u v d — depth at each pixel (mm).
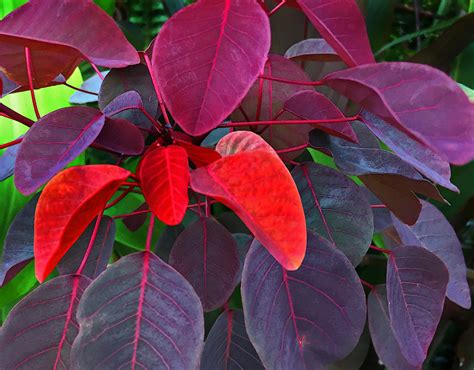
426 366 660
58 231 304
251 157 312
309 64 628
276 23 630
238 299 592
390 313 397
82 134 354
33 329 348
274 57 430
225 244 410
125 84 435
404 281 418
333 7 356
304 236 301
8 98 582
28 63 397
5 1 624
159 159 336
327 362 377
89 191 308
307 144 431
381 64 324
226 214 538
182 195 323
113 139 390
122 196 417
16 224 421
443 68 698
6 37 339
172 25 327
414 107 311
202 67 324
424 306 414
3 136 572
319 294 377
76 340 325
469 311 616
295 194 304
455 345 678
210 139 493
